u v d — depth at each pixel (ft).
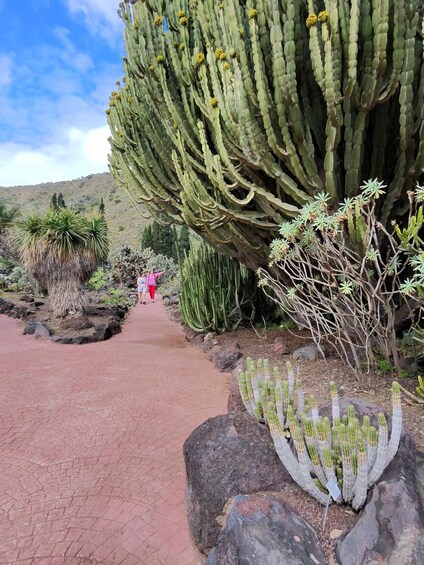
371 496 5.37
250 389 8.13
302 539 5.00
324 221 8.98
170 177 15.79
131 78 15.70
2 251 52.90
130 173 17.02
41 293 45.16
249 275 22.54
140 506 7.19
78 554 5.99
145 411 11.77
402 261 12.20
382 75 9.33
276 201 11.98
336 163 11.09
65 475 8.23
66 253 27.32
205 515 5.98
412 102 10.02
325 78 9.16
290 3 9.51
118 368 16.81
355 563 4.73
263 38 10.57
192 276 22.91
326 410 7.51
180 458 8.95
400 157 10.30
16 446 9.57
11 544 6.19
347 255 9.82
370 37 9.23
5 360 18.34
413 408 8.61
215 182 12.18
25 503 7.26
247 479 6.20
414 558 4.49
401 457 5.78
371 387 10.06
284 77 9.78
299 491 6.16
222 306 21.18
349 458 5.39
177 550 6.13
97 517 6.87
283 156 10.98
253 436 7.22
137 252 70.33
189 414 11.52
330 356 13.46
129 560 5.89
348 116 10.11
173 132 14.06
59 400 12.79
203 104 12.56
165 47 14.08
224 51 11.38
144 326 31.22
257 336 19.81
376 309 10.65
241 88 10.46
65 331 25.38
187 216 14.64
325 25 8.91
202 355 19.42
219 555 4.95
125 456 9.04
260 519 5.13
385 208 10.96
